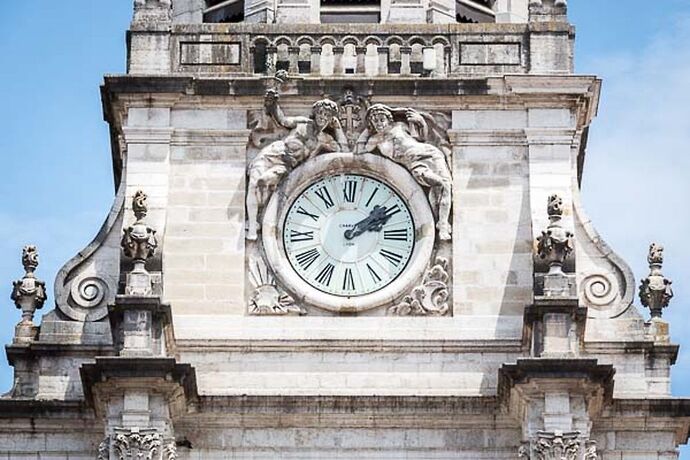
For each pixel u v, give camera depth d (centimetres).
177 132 5806
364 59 5891
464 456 5528
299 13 6009
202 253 5722
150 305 5475
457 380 5612
